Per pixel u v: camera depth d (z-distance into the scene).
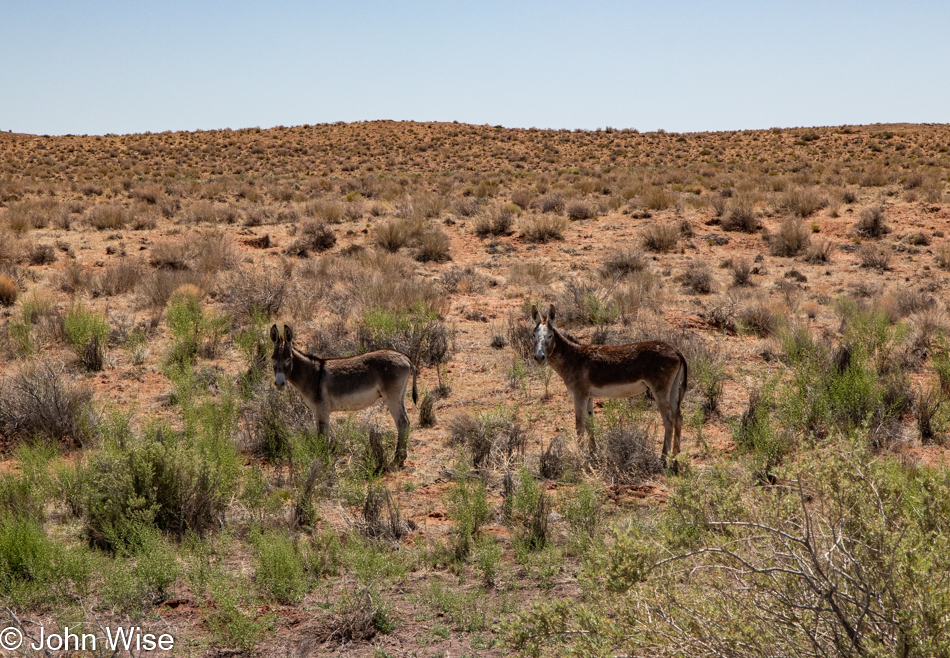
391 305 17.88
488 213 32.75
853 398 11.01
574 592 6.77
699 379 13.22
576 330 17.31
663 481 9.55
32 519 7.64
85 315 14.72
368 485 8.84
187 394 12.19
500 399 13.13
